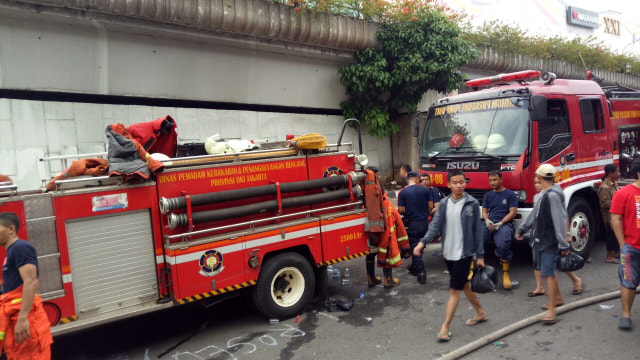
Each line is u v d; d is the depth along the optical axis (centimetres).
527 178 620
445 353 418
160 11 794
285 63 1070
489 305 534
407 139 1320
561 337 434
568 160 686
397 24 1110
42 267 386
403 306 547
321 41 1031
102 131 837
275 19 935
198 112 955
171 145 503
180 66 915
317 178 556
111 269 420
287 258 520
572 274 550
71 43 782
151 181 441
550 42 1612
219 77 974
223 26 880
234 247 479
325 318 521
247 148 546
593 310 495
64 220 396
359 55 1123
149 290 441
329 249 556
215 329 504
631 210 433
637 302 511
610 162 782
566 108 696
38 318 346
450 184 451
